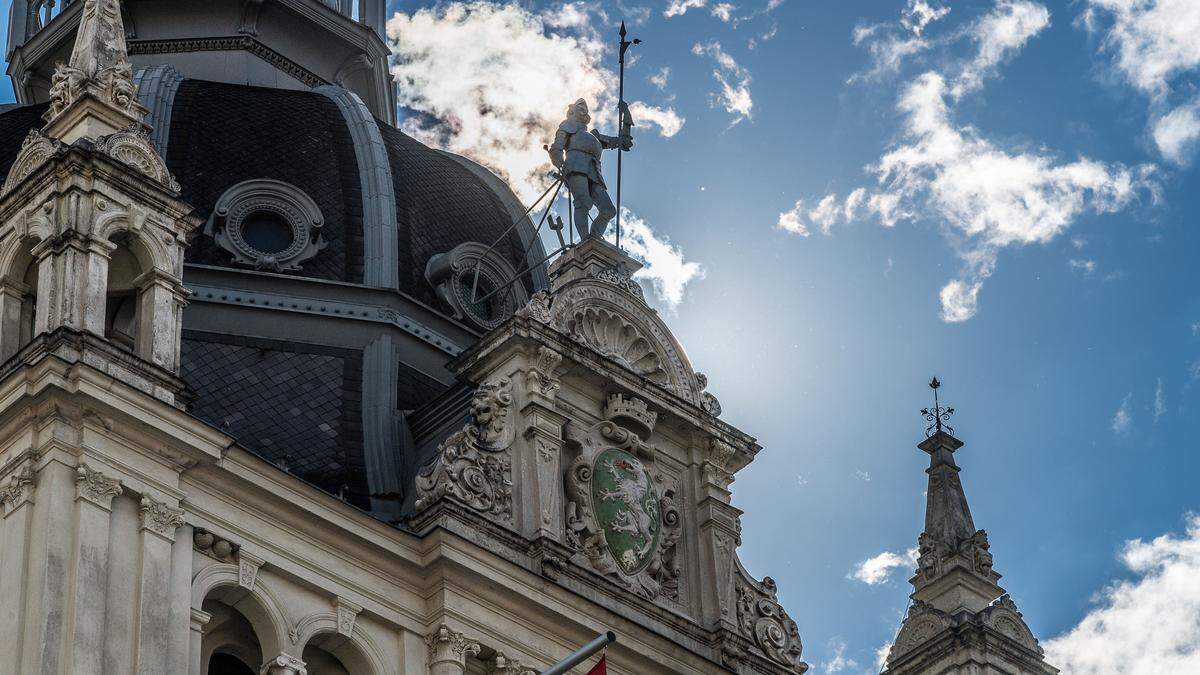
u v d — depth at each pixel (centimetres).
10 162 5303
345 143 5456
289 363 5019
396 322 5159
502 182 5731
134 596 4059
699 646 4747
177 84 5500
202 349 4959
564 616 4550
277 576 4312
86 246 4253
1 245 4344
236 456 4284
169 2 5947
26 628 3962
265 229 5216
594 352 4812
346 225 5278
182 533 4184
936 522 5272
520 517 4619
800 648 4878
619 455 4812
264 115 5459
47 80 6100
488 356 4778
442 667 4403
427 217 5419
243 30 5978
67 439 4106
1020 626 5172
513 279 5219
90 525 4050
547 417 4716
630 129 5194
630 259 5053
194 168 5272
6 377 4138
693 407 4916
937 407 5409
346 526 4391
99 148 4328
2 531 4075
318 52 6119
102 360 4166
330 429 4941
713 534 4856
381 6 6397
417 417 4988
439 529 4466
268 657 4269
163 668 4034
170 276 4338
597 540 4691
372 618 4400
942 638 5106
